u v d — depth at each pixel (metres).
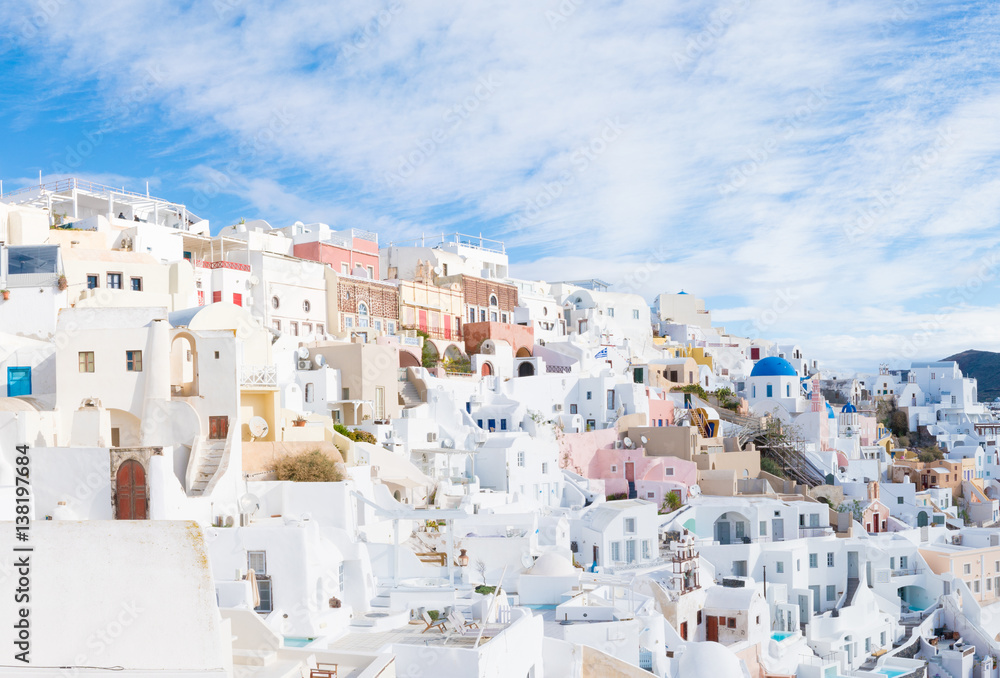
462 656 26.80
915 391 143.62
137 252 59.31
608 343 104.12
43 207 72.19
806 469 85.81
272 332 57.19
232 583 30.23
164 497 32.69
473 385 74.19
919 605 68.25
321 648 26.75
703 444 78.94
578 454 72.19
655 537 54.59
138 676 19.03
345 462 46.38
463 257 101.94
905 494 83.06
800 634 56.22
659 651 39.91
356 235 90.94
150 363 38.53
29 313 47.22
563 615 36.59
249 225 88.69
